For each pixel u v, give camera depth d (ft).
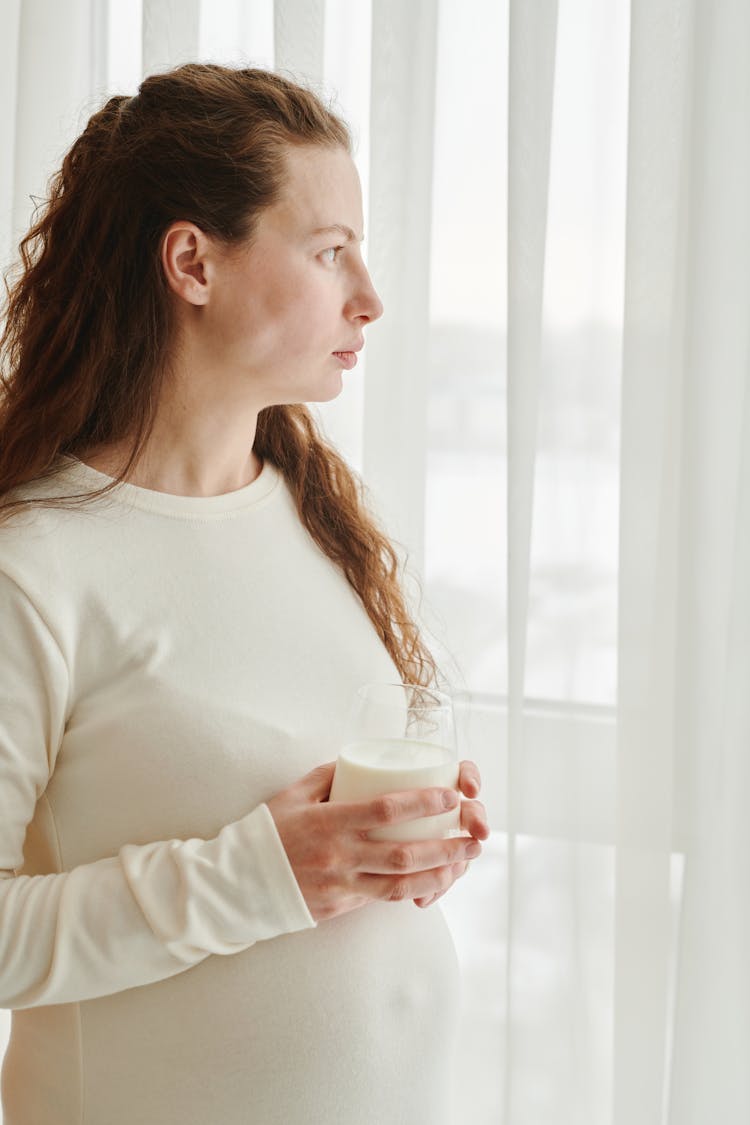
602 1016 5.08
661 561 4.66
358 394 5.24
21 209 5.31
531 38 4.52
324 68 5.04
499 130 4.88
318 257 3.41
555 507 4.86
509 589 4.79
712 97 4.41
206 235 3.31
